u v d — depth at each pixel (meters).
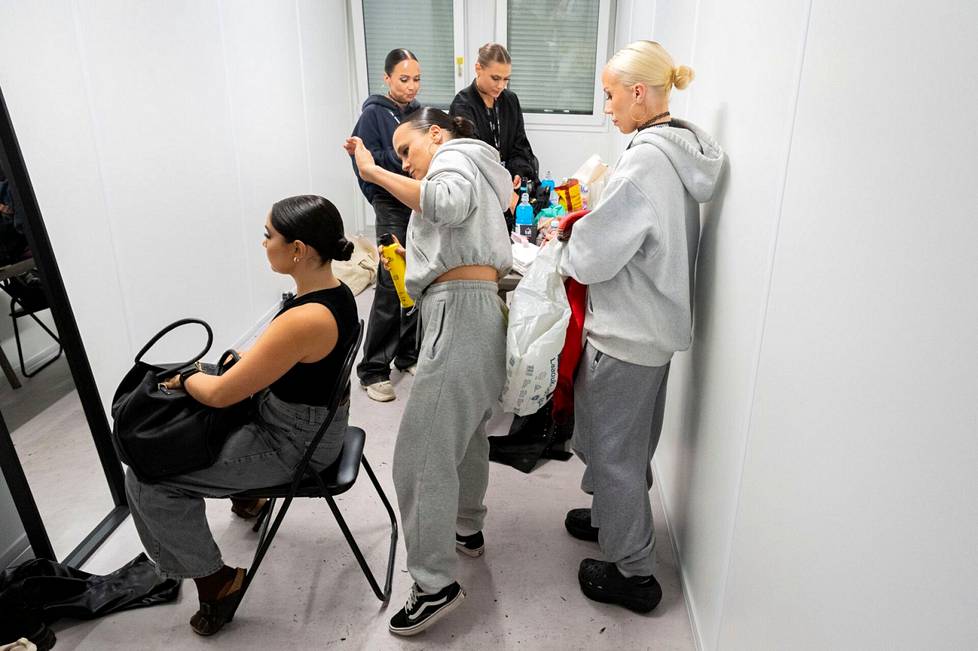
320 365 1.50
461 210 1.34
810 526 0.95
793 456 1.02
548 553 1.96
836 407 0.87
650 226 1.35
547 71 4.80
